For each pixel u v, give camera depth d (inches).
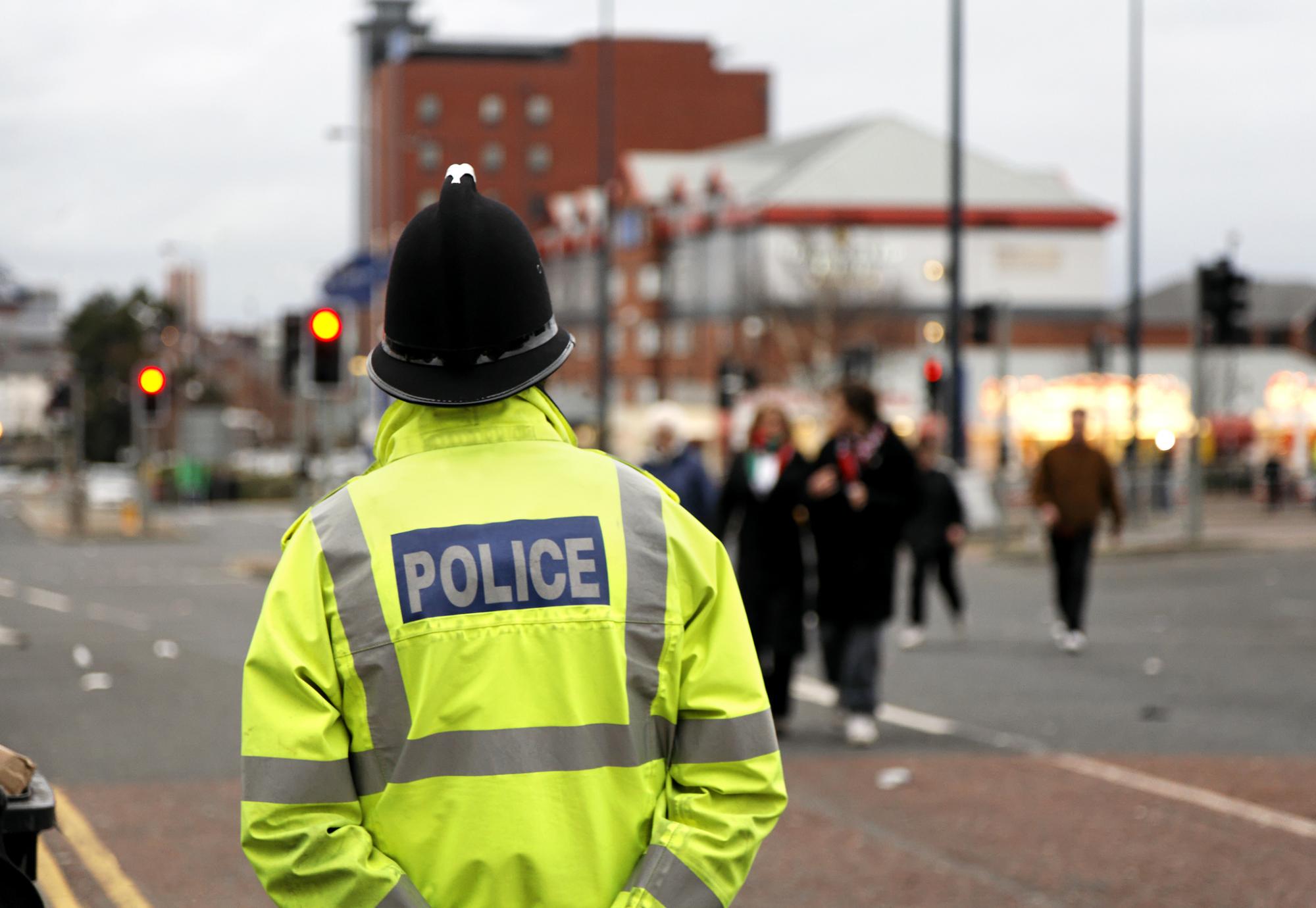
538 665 121.3
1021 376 3870.6
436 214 127.6
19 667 668.1
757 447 503.8
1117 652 717.9
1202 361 1358.3
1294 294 4640.8
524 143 5816.9
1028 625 847.7
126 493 3073.3
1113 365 3816.4
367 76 6382.9
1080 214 3917.3
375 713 121.0
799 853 348.5
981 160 4020.7
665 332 4121.6
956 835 363.6
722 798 125.2
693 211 4077.3
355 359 1327.5
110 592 1117.1
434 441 128.5
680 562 128.4
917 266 3794.3
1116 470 1560.0
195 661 689.6
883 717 536.1
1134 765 444.5
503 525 124.3
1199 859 340.5
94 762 452.4
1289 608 914.1
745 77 5944.9
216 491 3390.7
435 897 118.3
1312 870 330.0
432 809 119.0
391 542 123.6
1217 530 1572.3
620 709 122.6
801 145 4205.2
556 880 118.4
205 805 396.5
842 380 495.2
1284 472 1839.3
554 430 132.7
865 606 482.6
